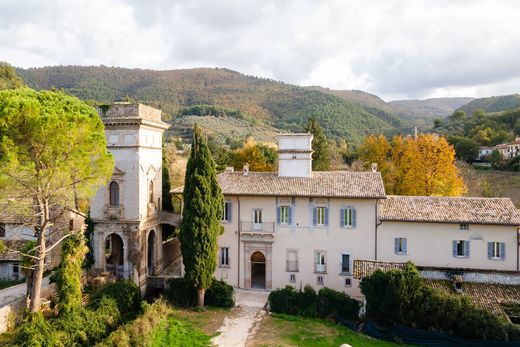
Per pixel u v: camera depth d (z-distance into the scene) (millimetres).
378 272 29453
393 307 28062
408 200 37688
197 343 27109
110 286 32438
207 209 33406
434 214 35188
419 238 35281
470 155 97875
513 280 30531
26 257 30797
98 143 27359
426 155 52406
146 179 38750
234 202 38562
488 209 34969
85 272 37031
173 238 47281
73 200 33062
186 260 33438
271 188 37938
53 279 35500
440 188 50969
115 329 28578
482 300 28797
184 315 32219
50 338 23969
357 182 37750
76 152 26156
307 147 39500
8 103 23734
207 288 34000
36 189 26516
